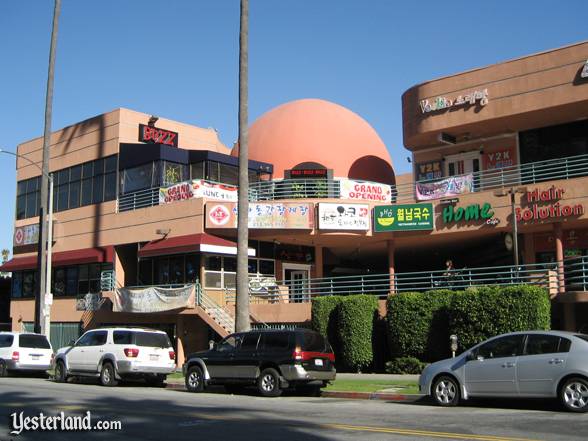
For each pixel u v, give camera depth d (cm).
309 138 3600
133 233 3300
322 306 2478
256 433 1040
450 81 2902
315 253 3281
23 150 4250
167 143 3716
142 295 2975
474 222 2645
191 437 1008
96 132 3678
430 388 1439
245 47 2261
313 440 966
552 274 2325
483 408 1374
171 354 2123
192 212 2989
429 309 2250
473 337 2077
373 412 1327
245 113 2238
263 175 3484
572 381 1255
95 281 3522
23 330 4006
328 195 3030
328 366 1742
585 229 2623
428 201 2784
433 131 2939
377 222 2831
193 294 2755
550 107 2609
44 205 2998
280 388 1694
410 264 4156
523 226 2550
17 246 4125
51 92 3091
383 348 2431
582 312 2172
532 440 941
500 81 2756
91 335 2177
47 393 1773
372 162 3678
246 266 2167
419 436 987
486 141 3005
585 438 958
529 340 1332
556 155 2805
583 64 2542
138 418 1232
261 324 2712
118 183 3478
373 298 2425
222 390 1923
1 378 2452
